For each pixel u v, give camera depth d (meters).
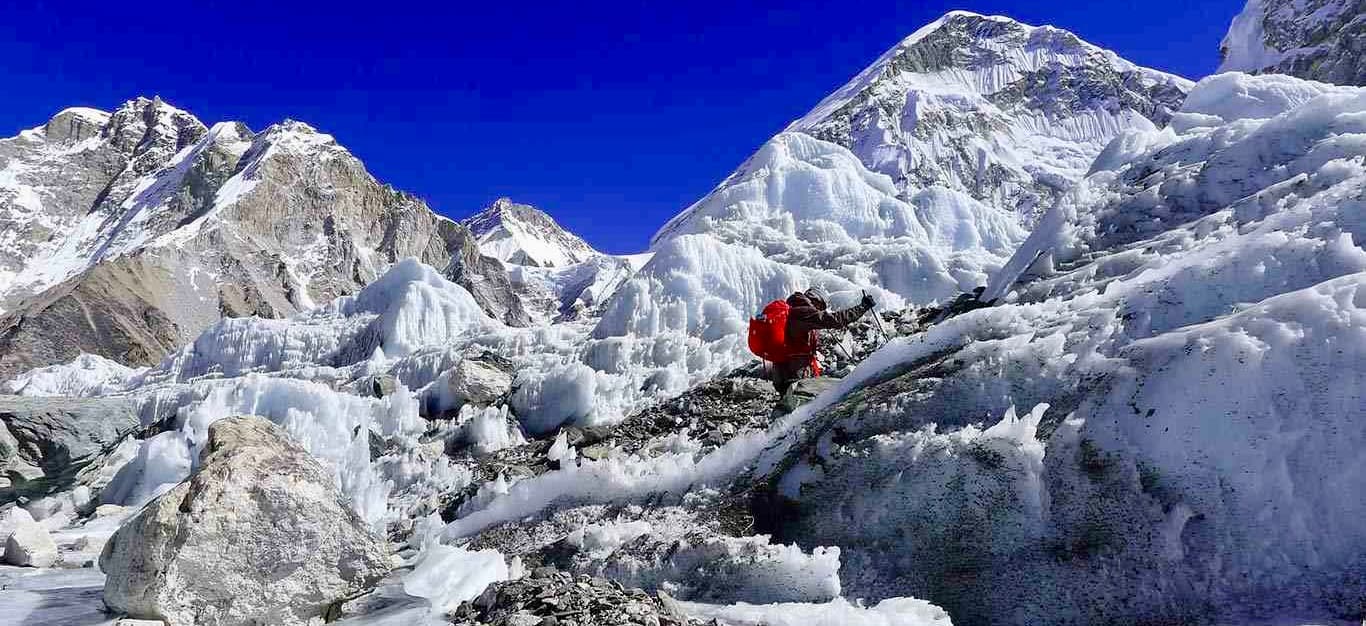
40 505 10.98
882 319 11.23
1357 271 4.64
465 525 7.02
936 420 5.26
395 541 7.84
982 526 4.69
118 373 28.39
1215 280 5.03
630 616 3.98
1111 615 4.23
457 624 4.24
